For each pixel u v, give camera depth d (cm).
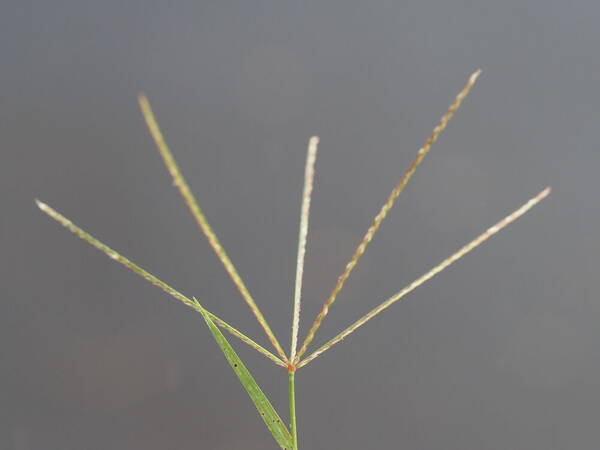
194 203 13
